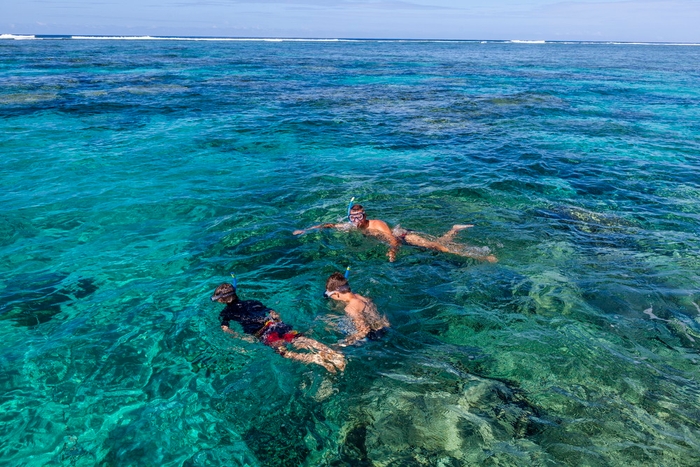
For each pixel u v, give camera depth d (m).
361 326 5.96
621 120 21.11
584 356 5.45
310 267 7.63
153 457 4.17
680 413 4.58
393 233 8.76
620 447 4.18
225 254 8.09
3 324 6.00
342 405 4.76
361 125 19.17
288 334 5.73
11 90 24.45
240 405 4.77
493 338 5.81
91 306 6.48
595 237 8.88
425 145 16.14
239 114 20.75
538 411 4.64
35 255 7.89
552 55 86.62
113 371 5.22
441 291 6.88
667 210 10.38
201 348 5.62
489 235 8.85
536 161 14.19
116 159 13.51
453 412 4.64
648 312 6.36
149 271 7.48
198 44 120.75
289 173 12.79
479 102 25.31
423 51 99.62
